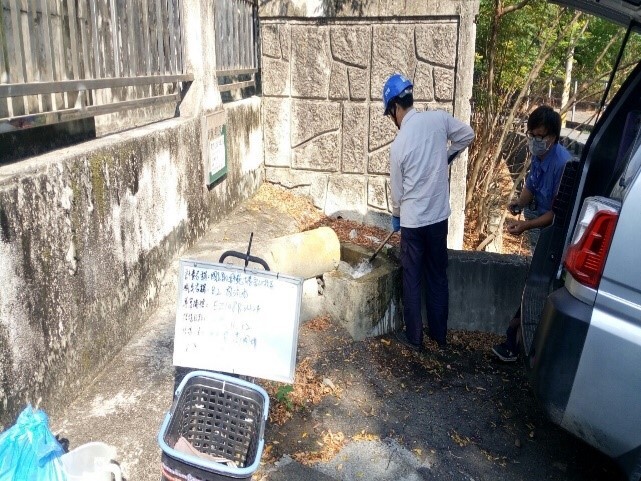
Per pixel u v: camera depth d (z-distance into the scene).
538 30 7.05
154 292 3.77
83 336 2.92
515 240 7.75
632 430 2.40
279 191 6.29
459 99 5.54
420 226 4.06
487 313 4.66
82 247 2.88
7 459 2.03
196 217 4.49
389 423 3.40
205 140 4.51
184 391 2.37
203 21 4.43
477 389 3.85
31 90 2.53
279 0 5.77
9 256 2.32
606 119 3.32
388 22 5.58
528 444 3.33
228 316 2.51
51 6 2.79
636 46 7.29
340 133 6.01
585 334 2.45
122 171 3.27
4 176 2.36
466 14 5.34
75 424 2.73
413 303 4.19
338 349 4.01
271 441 3.09
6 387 2.33
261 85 6.11
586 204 2.56
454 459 3.16
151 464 2.63
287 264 3.94
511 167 7.98
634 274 2.36
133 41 3.55
